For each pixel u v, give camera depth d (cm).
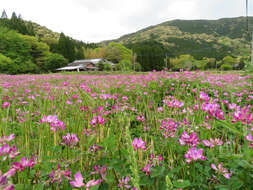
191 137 123
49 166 111
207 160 134
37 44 6341
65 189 108
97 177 118
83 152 132
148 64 7269
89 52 9688
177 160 144
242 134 124
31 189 101
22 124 177
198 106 192
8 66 4441
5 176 80
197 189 118
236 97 428
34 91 479
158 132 198
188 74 629
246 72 443
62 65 6600
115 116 212
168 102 220
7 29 6066
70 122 197
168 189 79
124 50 7756
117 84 594
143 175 111
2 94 360
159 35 19538
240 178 108
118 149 133
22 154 124
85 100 199
